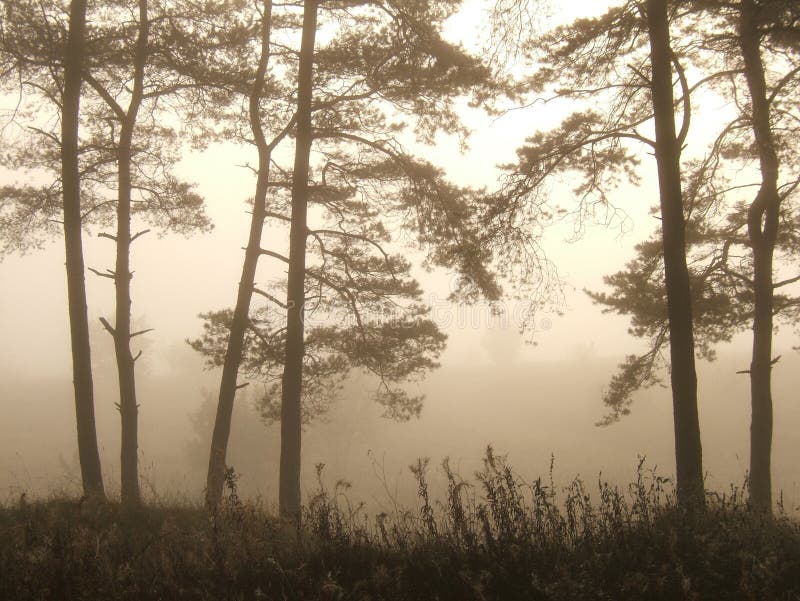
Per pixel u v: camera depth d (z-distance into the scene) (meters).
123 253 13.38
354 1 13.28
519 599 4.15
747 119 13.05
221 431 13.03
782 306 13.65
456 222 12.97
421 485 5.12
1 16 11.62
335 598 4.20
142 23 13.18
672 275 9.58
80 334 11.98
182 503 8.95
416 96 13.46
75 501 7.92
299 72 13.24
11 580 4.39
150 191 14.96
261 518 5.64
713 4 11.53
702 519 5.35
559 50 10.70
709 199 14.15
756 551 4.64
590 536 4.88
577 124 11.44
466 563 4.51
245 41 13.29
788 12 10.24
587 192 11.38
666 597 4.13
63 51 12.08
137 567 4.82
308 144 13.21
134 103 13.62
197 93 14.13
